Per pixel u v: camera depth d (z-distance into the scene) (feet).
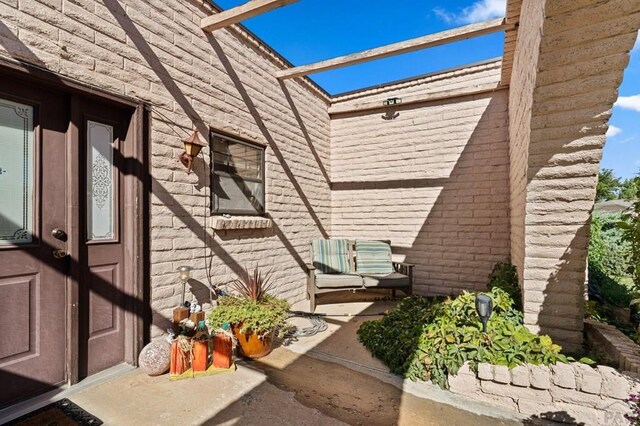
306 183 15.93
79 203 7.02
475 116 15.35
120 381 7.13
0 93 5.95
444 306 9.46
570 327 7.44
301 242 15.37
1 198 6.01
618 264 14.82
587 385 6.11
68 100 6.89
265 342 8.75
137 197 7.84
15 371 6.07
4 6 5.65
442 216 15.99
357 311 13.56
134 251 7.80
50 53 6.24
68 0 6.55
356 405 6.61
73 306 6.81
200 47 9.84
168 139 8.71
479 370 6.82
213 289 10.02
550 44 5.79
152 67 8.30
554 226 7.32
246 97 11.80
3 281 5.95
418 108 16.55
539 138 6.85
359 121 17.92
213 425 5.80
